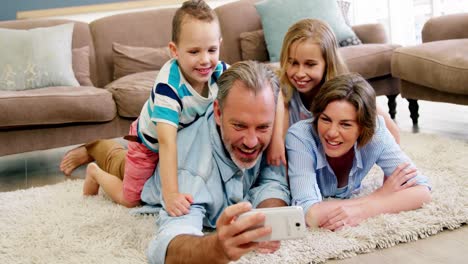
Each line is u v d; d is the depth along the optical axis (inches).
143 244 52.7
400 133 98.2
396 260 46.2
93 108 100.0
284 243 49.3
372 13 176.1
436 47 98.3
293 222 37.3
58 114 97.7
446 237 50.1
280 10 123.8
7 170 111.8
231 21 133.3
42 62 111.4
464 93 90.4
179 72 60.5
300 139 58.6
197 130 57.5
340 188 62.6
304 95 69.2
